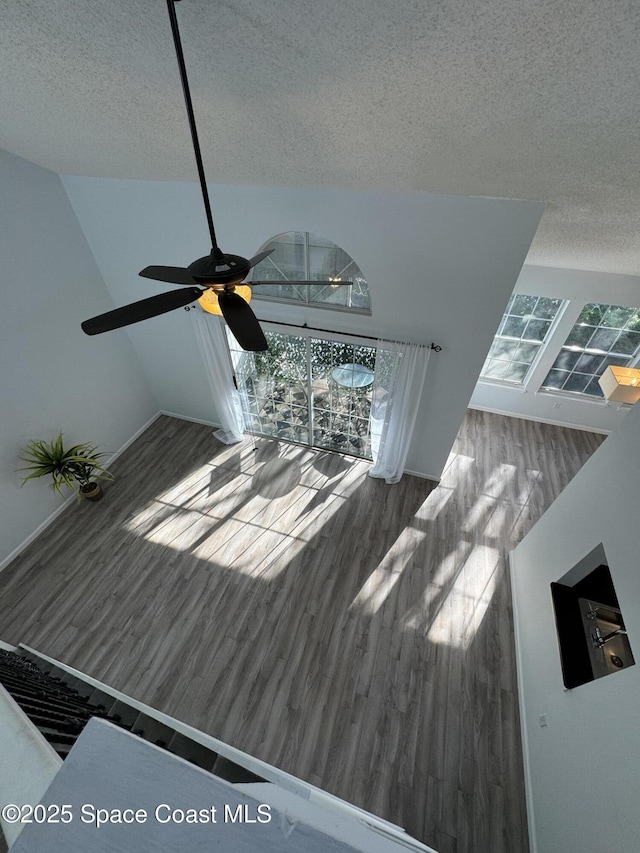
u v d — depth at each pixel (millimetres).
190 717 2703
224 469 4562
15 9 1239
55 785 500
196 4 1108
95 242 3648
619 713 1798
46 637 3111
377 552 3723
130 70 1520
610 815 1672
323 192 2678
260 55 1312
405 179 2246
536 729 2480
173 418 5266
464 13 983
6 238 3037
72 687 2713
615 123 1298
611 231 2408
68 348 3773
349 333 3486
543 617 2746
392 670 2941
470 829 2305
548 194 2102
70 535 3848
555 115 1343
